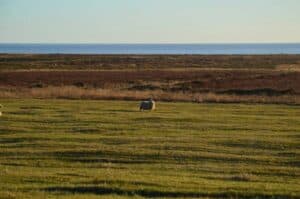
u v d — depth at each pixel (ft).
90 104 238.27
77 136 154.20
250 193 91.86
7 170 108.47
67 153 129.70
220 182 100.78
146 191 92.12
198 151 134.62
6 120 184.55
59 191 91.35
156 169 113.60
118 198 87.30
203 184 98.27
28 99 258.37
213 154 130.31
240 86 324.19
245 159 126.11
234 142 147.13
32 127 170.71
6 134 158.40
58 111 211.20
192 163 121.29
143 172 109.40
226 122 185.68
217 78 389.60
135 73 450.30
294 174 111.24
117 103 244.22
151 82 370.32
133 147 137.90
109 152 130.62
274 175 110.22
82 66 618.85
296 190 95.30
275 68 554.46
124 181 98.48
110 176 103.40
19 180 98.89
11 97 266.98
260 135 159.63
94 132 162.91
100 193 91.50
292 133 164.14
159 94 279.28
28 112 205.87
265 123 184.55
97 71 479.41
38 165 116.67
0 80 375.04
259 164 121.60
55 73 442.91
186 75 426.51
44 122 181.27
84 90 293.64
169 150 134.72
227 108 226.38
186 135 158.30
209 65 652.07
